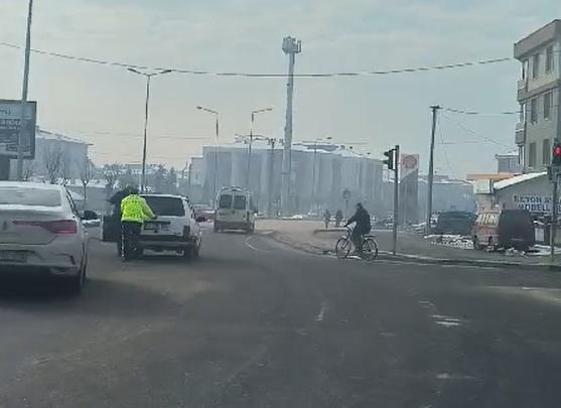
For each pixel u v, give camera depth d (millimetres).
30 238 13070
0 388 7598
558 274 24547
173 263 21609
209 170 118500
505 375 8953
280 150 116875
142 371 8516
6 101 49469
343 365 9195
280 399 7562
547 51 59812
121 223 21797
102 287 15234
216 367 8836
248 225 50375
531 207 50125
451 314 13773
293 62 92125
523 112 64188
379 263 26391
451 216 57969
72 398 7336
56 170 71000
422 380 8578
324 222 72812
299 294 15594
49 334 10320
